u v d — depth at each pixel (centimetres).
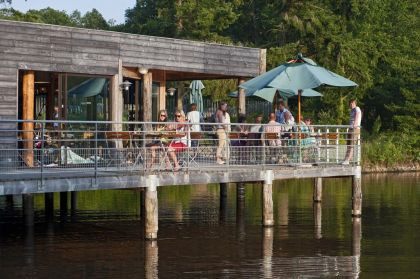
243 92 2928
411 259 1850
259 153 2261
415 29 6000
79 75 2406
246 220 2408
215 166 2167
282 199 3022
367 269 1741
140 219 2392
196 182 2050
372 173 4762
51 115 2420
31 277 1620
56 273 1656
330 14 5244
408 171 4972
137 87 2638
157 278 1623
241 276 1652
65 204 2606
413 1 6644
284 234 2159
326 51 5025
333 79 2422
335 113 5150
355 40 5169
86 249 1906
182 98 4853
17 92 2253
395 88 5428
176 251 1895
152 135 2188
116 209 2634
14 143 2259
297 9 5159
